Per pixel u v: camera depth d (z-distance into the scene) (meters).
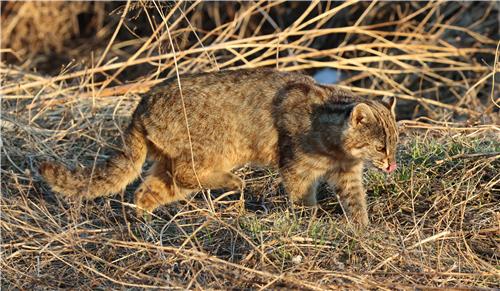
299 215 14.09
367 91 19.73
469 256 12.53
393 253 12.37
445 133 16.58
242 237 12.69
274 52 20.44
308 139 14.01
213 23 26.88
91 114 18.39
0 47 28.00
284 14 26.56
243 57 19.83
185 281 11.75
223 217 13.95
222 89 14.27
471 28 24.89
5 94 19.20
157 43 19.12
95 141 17.27
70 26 29.22
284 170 14.32
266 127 14.30
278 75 14.51
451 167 14.93
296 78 14.52
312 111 14.01
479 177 14.50
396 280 11.75
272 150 14.43
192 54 23.00
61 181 14.40
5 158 16.55
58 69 27.77
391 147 13.64
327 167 14.17
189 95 14.22
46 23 28.86
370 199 14.72
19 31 28.72
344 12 25.75
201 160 14.35
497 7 24.47
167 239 13.17
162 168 14.65
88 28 29.66
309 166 14.16
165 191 14.64
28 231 13.70
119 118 18.08
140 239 13.27
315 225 12.96
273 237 12.76
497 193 14.45
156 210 14.80
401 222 13.82
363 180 15.14
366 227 13.16
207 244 13.01
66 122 18.36
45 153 16.69
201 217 13.88
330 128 13.82
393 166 13.70
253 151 14.53
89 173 14.46
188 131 13.65
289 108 14.14
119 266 12.36
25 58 28.14
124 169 14.50
